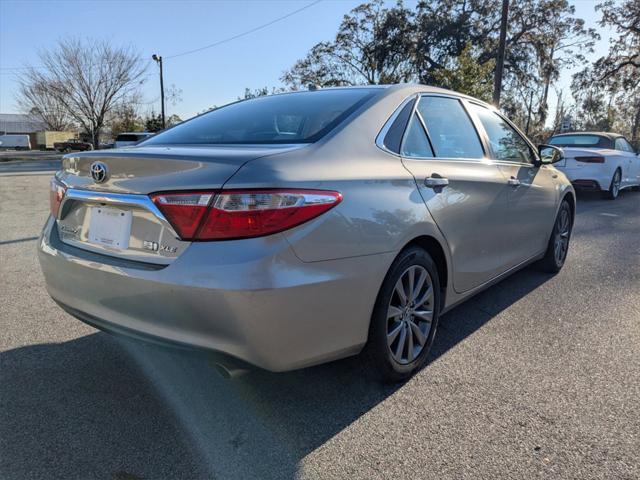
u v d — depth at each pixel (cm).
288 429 246
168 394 277
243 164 214
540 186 439
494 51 3388
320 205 221
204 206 209
